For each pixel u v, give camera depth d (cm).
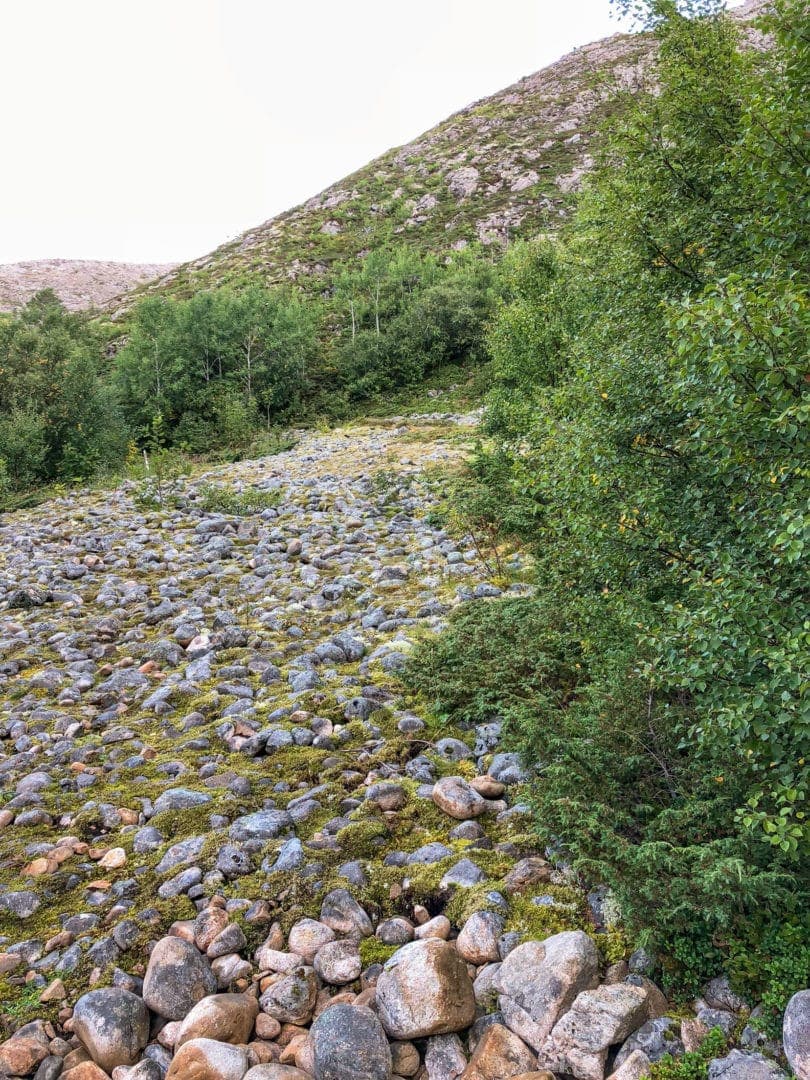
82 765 654
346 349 4622
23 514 2002
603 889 417
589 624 630
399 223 7519
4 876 509
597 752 465
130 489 2202
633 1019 332
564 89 9512
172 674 842
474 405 3753
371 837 502
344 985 396
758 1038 317
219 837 520
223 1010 371
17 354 3303
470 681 691
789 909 352
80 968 425
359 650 850
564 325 1487
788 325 349
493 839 496
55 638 982
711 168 698
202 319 4500
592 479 548
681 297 689
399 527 1426
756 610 368
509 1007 356
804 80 475
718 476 447
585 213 1082
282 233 8025
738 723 346
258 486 2052
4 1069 362
